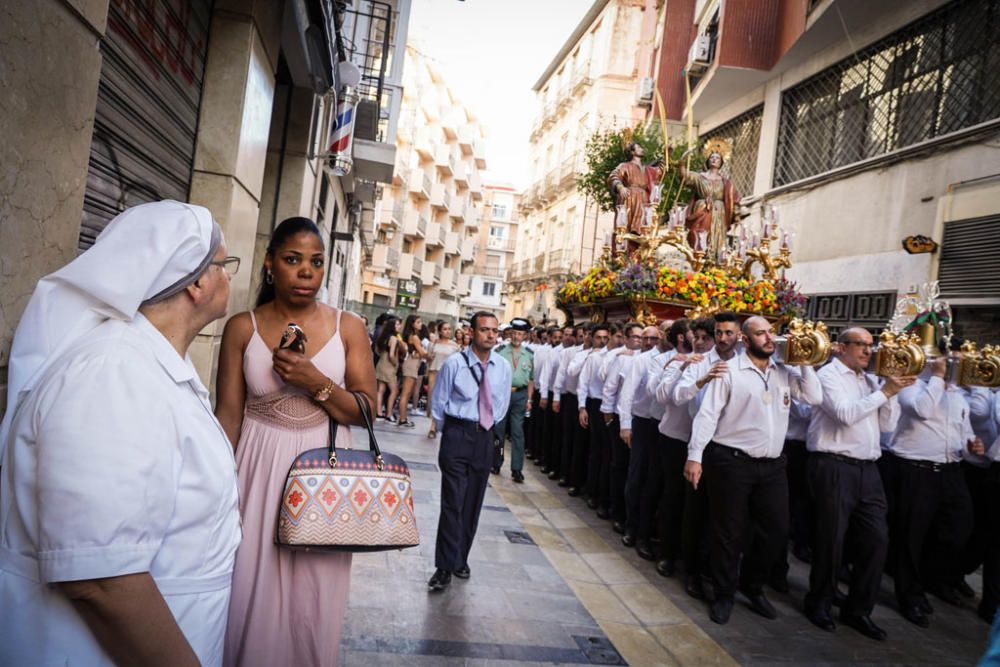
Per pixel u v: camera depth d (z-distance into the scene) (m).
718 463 4.68
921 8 10.55
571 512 7.40
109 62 2.90
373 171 13.82
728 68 14.31
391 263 43.03
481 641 3.82
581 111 28.69
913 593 5.08
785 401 4.71
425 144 45.84
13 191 1.77
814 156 13.24
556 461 9.20
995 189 8.86
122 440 1.23
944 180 9.70
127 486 1.21
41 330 1.36
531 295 33.03
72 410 1.21
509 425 9.74
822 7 11.74
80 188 2.19
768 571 4.86
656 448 5.94
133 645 1.24
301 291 2.32
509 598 4.55
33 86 1.83
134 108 3.31
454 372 4.69
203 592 1.46
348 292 28.38
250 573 2.20
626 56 26.42
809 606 4.86
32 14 1.79
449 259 52.31
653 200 9.79
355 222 24.48
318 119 9.52
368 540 2.14
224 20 4.59
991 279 8.77
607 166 17.78
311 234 2.34
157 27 3.47
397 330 12.12
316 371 2.22
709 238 11.11
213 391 4.88
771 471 4.69
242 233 5.07
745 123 16.28
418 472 8.01
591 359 7.74
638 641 4.12
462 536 4.79
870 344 4.82
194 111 4.47
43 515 1.18
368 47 12.45
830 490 4.70
